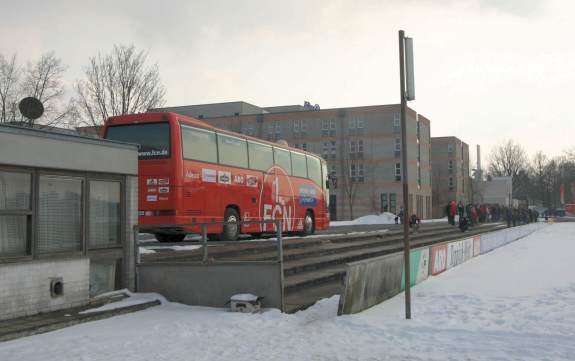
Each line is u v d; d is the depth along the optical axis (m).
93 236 9.90
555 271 16.23
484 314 9.25
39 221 8.84
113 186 10.38
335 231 30.53
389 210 76.06
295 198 22.33
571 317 8.88
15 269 8.29
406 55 9.42
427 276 14.80
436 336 7.64
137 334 7.72
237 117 82.56
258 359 6.49
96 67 32.22
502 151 113.19
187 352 6.79
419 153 82.50
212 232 16.52
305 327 8.29
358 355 6.64
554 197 112.94
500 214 60.38
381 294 10.79
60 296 8.95
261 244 15.77
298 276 12.77
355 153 77.94
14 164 8.39
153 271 10.41
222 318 8.82
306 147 80.00
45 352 6.73
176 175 15.15
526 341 7.25
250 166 19.02
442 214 102.50
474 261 20.31
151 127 15.51
